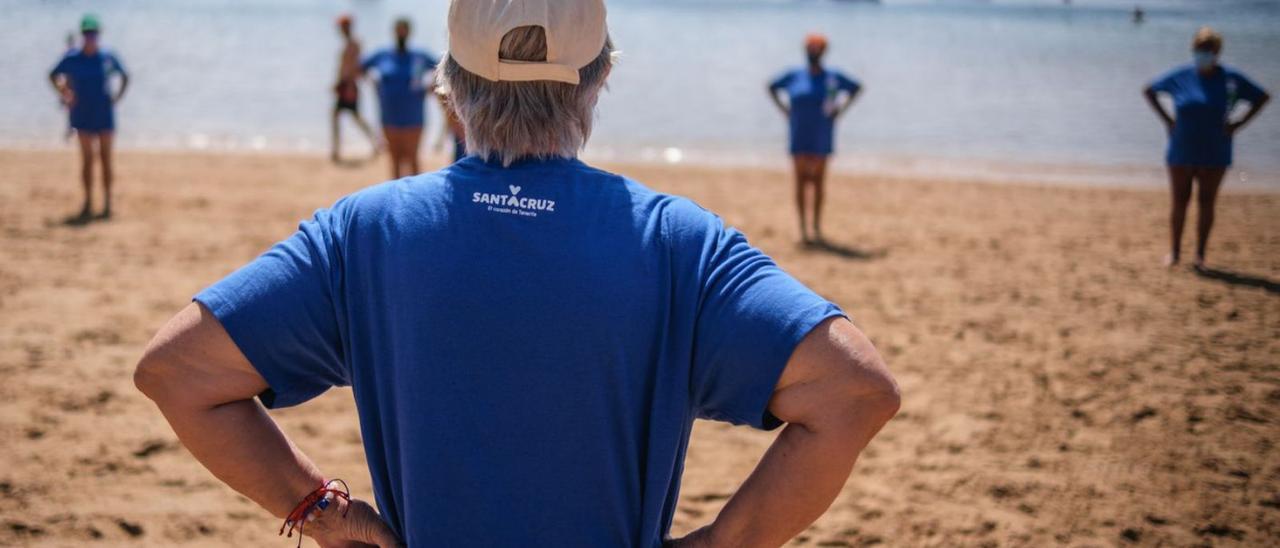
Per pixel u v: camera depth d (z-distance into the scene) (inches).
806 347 53.6
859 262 359.9
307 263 57.6
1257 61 1007.6
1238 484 183.8
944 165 587.5
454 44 58.6
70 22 1336.1
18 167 508.4
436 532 55.8
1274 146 637.3
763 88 863.1
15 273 317.1
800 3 2878.9
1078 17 2001.7
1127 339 270.5
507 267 55.2
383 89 405.1
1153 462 193.2
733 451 203.2
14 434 196.7
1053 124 721.0
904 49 1216.2
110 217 402.3
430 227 56.7
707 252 57.4
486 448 55.2
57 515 165.8
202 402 54.9
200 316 54.6
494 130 58.0
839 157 608.4
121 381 228.1
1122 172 570.9
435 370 55.4
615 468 56.3
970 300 310.8
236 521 167.8
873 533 167.3
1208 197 349.1
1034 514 173.3
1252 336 273.3
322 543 61.1
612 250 55.9
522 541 55.5
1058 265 358.9
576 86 58.9
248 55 1021.2
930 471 190.9
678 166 562.9
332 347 58.7
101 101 399.9
